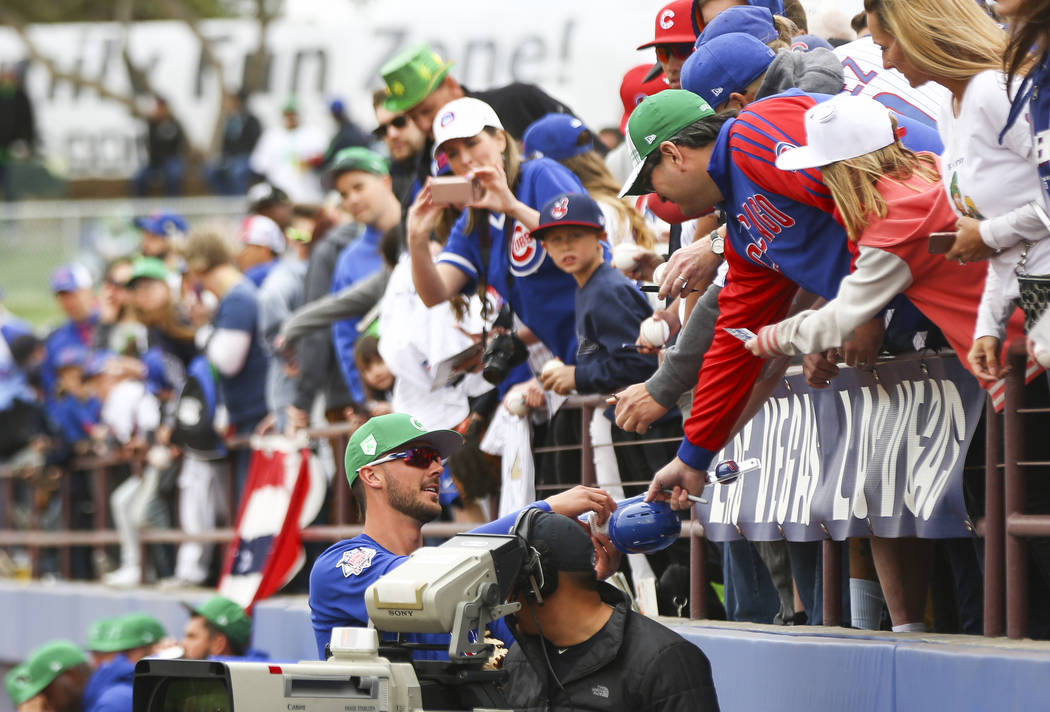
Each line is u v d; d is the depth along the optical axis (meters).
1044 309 11.64
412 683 11.34
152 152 71.50
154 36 72.56
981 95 12.02
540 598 12.05
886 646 13.80
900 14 12.25
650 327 17.17
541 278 19.39
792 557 17.30
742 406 14.09
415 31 59.59
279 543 28.06
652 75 19.86
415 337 22.39
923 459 14.90
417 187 23.53
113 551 38.78
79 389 40.75
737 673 15.76
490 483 21.62
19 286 63.06
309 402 28.33
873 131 12.52
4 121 74.75
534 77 53.06
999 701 12.58
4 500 44.19
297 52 63.19
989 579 14.12
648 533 13.98
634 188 14.07
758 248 13.47
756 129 13.05
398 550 15.14
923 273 12.53
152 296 35.09
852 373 15.90
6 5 102.50
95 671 27.38
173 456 34.09
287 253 36.03
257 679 10.75
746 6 15.98
